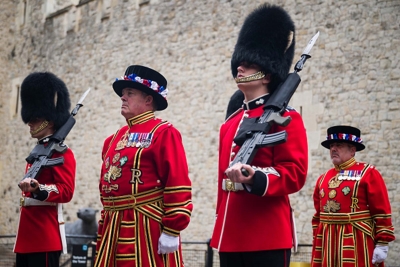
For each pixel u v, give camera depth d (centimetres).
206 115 2511
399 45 1922
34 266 1152
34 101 1227
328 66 2081
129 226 895
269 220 780
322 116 2080
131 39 2908
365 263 1204
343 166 1272
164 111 2697
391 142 1905
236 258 789
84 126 3106
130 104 944
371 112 1959
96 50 3097
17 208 3481
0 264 2186
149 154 910
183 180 896
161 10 2766
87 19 3180
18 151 3547
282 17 836
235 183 796
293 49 848
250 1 2375
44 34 3484
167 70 2706
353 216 1224
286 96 773
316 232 1309
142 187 904
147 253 886
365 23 2002
